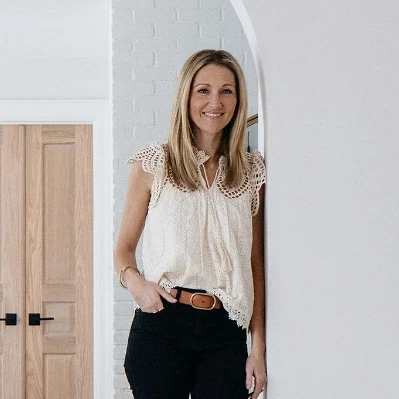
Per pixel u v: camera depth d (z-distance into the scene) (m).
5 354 4.79
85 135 4.81
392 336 1.97
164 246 2.05
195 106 2.06
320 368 1.99
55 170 4.82
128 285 2.07
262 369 2.08
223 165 2.10
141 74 3.64
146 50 3.64
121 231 2.15
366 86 1.98
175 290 2.05
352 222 1.98
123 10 3.63
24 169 4.82
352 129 1.98
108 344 4.63
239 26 3.64
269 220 2.01
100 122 4.74
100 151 4.73
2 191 4.81
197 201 2.06
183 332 2.06
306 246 2.00
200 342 2.06
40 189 4.82
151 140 3.65
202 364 2.08
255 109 3.64
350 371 1.98
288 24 1.99
